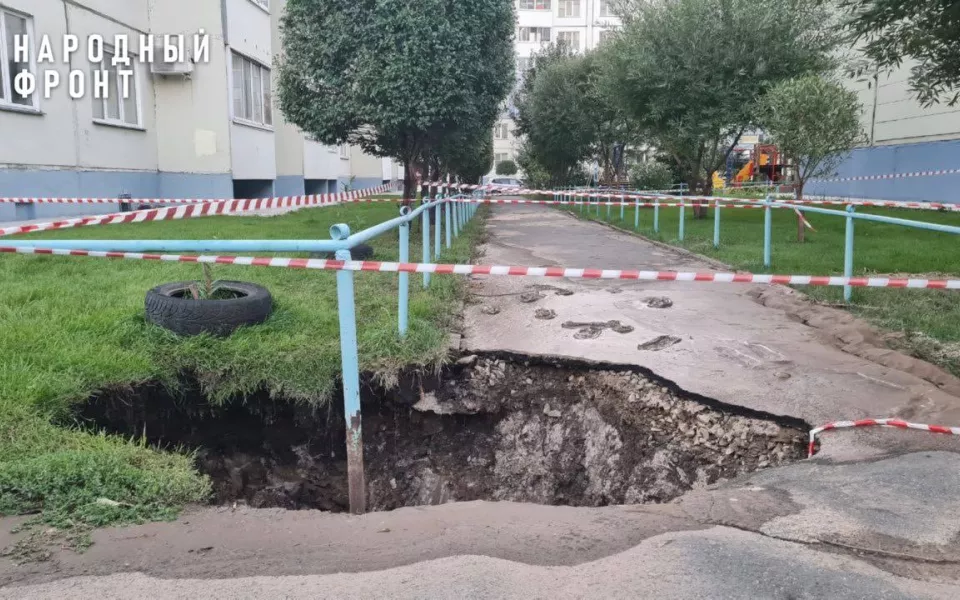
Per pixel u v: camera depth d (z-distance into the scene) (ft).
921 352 18.51
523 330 20.92
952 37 27.25
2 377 14.61
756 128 57.52
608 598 8.18
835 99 39.24
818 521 10.14
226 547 9.48
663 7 55.21
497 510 11.03
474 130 47.11
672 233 46.91
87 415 15.29
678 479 15.43
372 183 119.65
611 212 67.67
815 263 30.99
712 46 52.49
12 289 22.26
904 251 34.60
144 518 10.36
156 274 25.75
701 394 15.89
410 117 40.81
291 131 76.84
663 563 8.95
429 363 17.98
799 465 12.60
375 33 39.75
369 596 8.19
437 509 11.08
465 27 40.96
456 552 9.27
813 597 8.24
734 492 11.39
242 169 60.75
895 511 10.41
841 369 17.34
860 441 13.42
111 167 49.85
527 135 109.40
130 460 12.14
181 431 16.87
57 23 43.93
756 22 51.39
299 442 17.35
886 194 69.31
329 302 22.33
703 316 22.76
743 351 18.86
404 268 13.87
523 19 188.34
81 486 10.93
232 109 58.13
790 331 21.02
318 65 41.83
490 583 8.46
